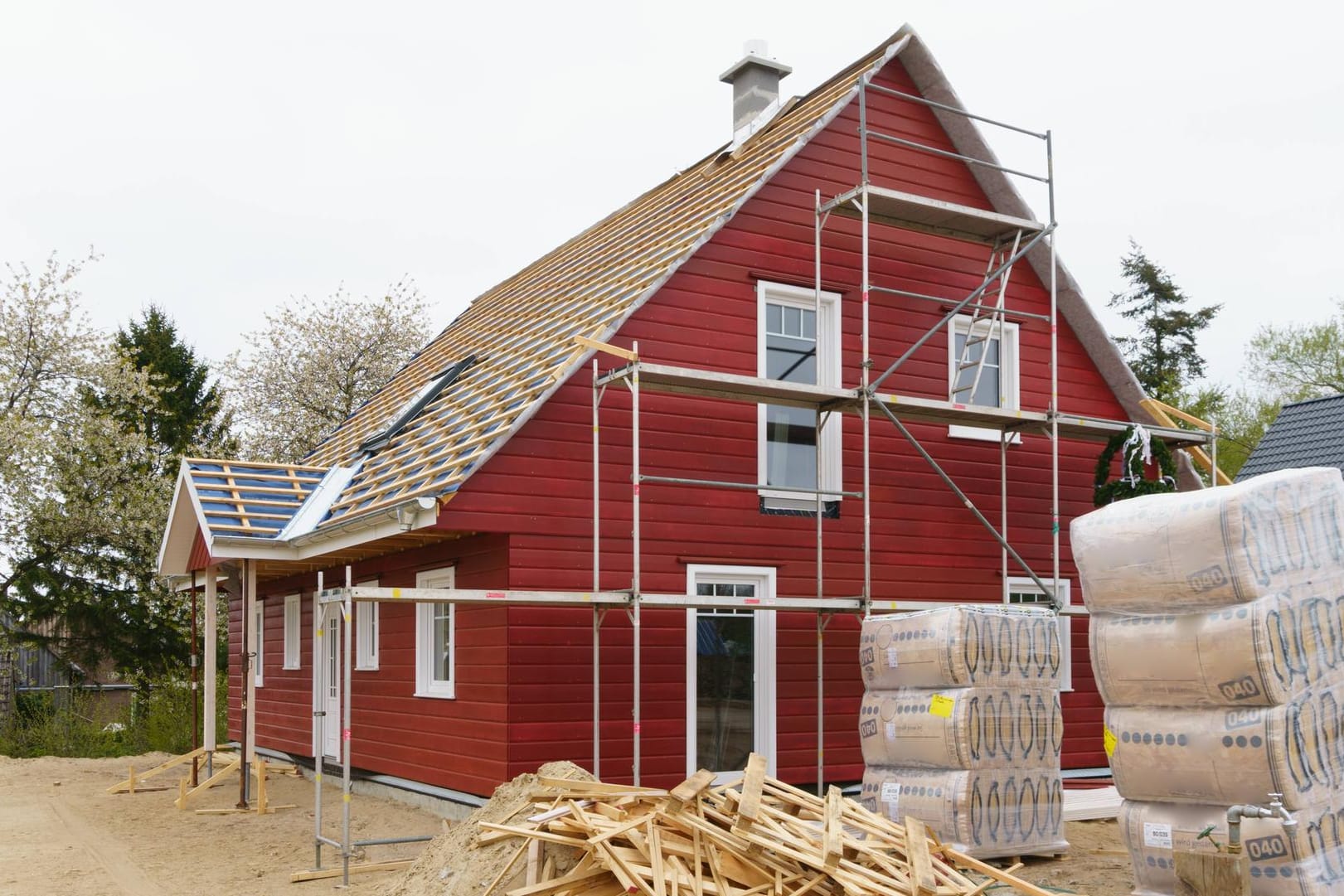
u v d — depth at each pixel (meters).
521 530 11.13
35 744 25.03
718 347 12.44
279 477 15.12
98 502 28.61
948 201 14.18
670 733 11.73
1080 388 15.03
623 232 16.05
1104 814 11.38
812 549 12.80
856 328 13.44
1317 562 7.47
